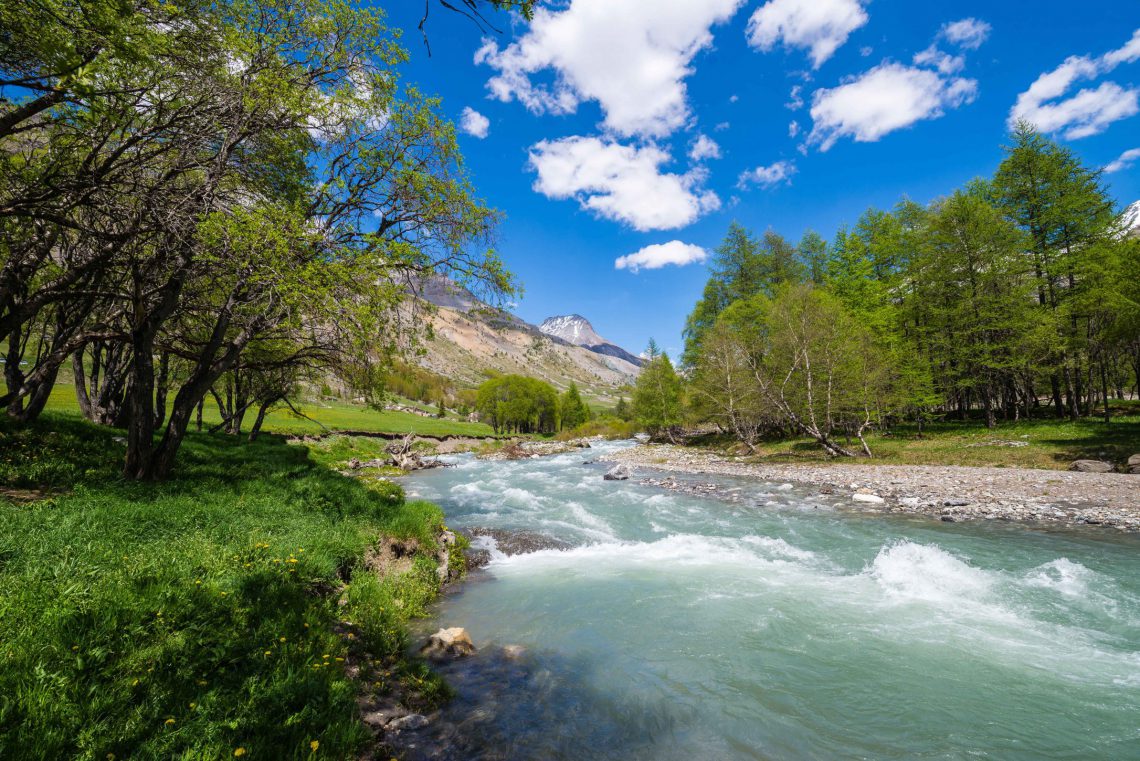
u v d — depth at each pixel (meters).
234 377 22.95
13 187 8.45
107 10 5.86
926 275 32.75
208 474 12.27
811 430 30.83
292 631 5.88
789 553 12.31
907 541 12.65
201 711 4.13
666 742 5.09
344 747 4.37
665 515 17.47
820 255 49.84
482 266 12.46
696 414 46.41
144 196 8.55
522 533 15.23
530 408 99.12
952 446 28.11
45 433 11.88
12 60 6.13
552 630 8.08
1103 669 6.37
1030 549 11.62
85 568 5.78
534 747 4.94
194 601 5.64
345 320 9.43
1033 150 30.20
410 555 10.84
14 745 3.23
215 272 9.93
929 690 6.04
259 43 9.69
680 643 7.48
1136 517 13.75
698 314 53.03
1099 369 35.03
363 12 10.68
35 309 9.04
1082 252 28.72
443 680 6.23
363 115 11.29
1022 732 5.20
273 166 11.16
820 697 5.95
